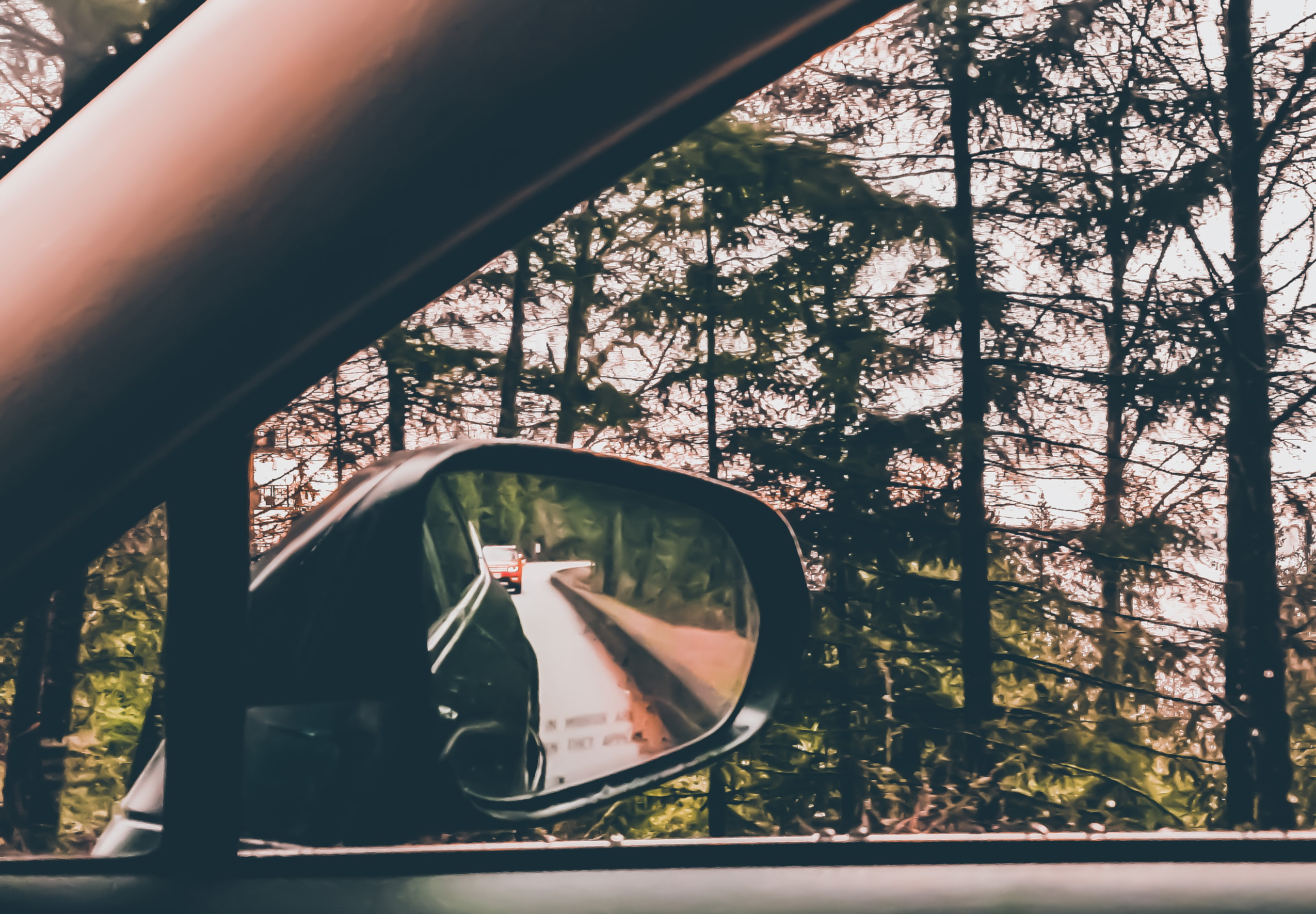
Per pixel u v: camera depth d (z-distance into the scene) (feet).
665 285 27.35
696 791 23.97
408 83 2.33
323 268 2.31
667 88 2.38
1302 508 26.07
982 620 26.37
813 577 26.73
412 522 3.21
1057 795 24.95
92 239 2.35
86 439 2.30
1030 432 28.07
